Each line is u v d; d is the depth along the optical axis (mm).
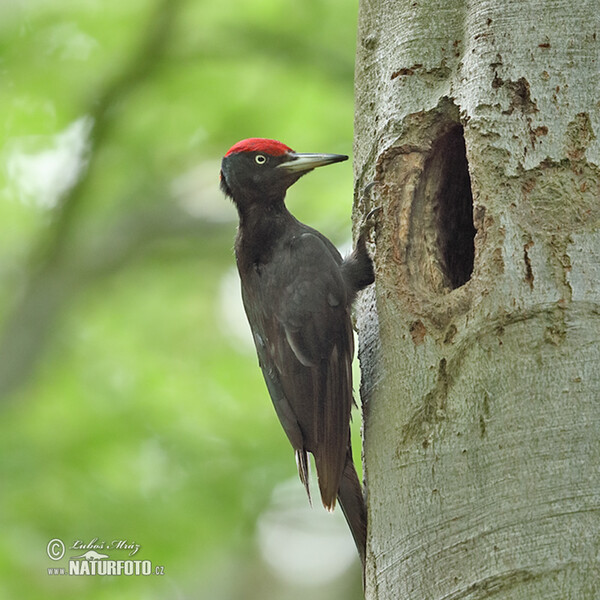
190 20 16203
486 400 6379
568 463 5969
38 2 16234
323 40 16062
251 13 16172
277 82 16328
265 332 8625
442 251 7598
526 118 6891
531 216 6699
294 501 14953
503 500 6055
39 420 15062
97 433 14766
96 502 13719
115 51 16391
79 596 13203
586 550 5738
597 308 6344
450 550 6168
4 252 17891
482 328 6551
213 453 14898
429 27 7602
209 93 16422
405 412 6801
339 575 15617
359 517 7305
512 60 7012
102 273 17844
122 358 16797
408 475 6566
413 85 7578
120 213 18078
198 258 18172
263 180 9039
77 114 16531
